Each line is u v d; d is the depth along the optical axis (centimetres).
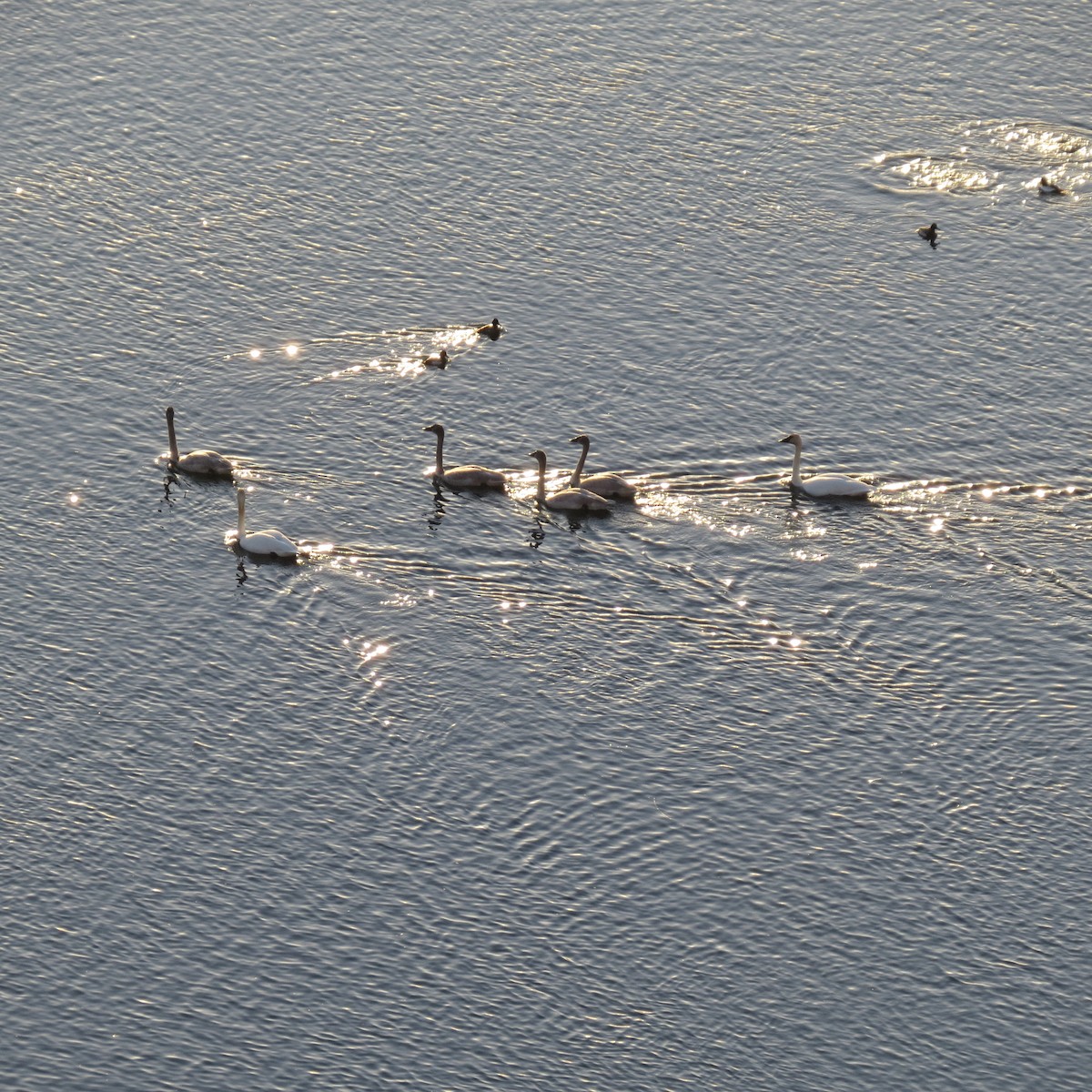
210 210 12900
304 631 9956
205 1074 7869
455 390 11656
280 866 8731
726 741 9456
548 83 14188
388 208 13025
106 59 14062
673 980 8331
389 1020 8119
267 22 14538
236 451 11144
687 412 11606
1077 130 14100
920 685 9819
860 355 12081
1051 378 11969
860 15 14988
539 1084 7912
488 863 8788
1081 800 9225
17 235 12550
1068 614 10281
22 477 10825
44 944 8350
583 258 12731
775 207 13250
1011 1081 8012
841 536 10750
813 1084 7962
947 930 8594
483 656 9856
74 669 9669
